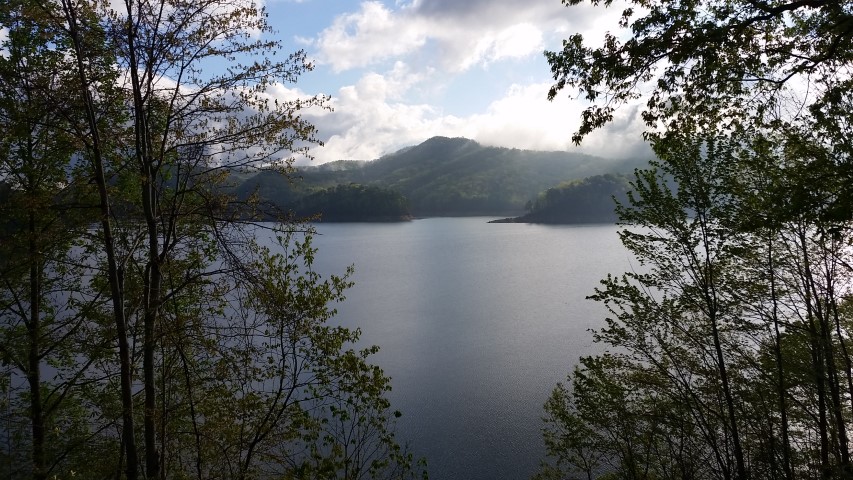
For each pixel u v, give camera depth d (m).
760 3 8.19
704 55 8.63
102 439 12.89
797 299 13.72
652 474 16.69
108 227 9.20
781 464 13.17
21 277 11.80
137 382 14.90
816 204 8.84
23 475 10.81
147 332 9.64
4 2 9.30
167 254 10.55
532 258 100.38
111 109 10.12
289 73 10.60
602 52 9.26
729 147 12.64
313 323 11.72
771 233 12.05
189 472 12.55
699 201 13.12
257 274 10.90
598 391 15.02
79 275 12.46
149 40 9.47
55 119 9.90
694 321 14.22
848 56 8.86
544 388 31.72
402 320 52.81
